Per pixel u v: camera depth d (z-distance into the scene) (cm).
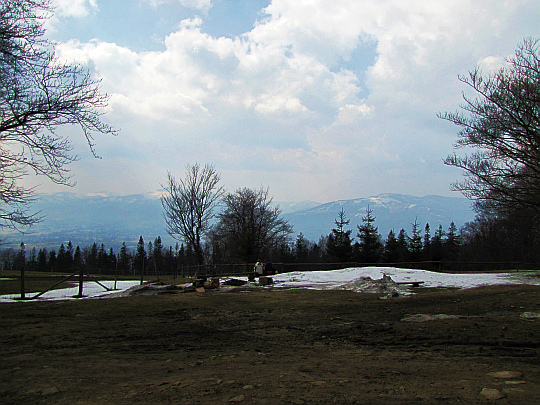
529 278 1967
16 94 1063
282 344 745
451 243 6531
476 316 980
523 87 1823
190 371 528
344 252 5309
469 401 381
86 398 405
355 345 725
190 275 3878
